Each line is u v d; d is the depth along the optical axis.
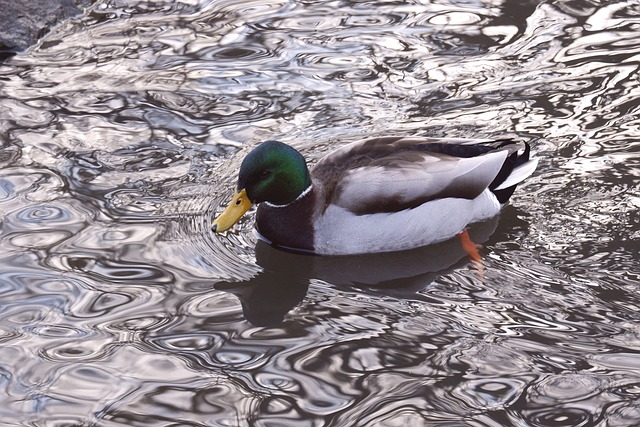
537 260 7.05
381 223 7.09
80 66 9.73
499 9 10.54
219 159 8.30
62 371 5.94
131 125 8.77
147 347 6.18
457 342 6.23
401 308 6.64
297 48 9.93
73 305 6.56
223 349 6.18
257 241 7.46
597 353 6.07
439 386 5.81
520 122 8.59
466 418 5.54
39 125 8.73
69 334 6.27
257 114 8.91
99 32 10.39
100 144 8.48
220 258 7.19
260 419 5.55
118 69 9.66
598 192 7.67
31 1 10.48
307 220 7.19
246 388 5.81
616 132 8.38
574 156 8.09
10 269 6.90
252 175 7.11
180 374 5.94
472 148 7.49
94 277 6.86
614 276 6.80
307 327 6.43
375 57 9.72
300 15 10.61
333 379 5.89
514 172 7.55
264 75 9.49
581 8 10.47
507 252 7.16
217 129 8.70
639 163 7.96
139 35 10.30
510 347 6.15
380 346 6.21
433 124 8.62
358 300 6.75
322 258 7.26
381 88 9.20
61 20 10.59
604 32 9.98
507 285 6.81
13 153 8.34
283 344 6.24
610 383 5.79
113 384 5.84
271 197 7.18
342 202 7.07
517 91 9.06
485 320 6.45
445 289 6.83
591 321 6.38
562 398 5.68
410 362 6.04
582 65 9.41
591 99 8.87
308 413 5.60
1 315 6.43
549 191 7.73
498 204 7.55
